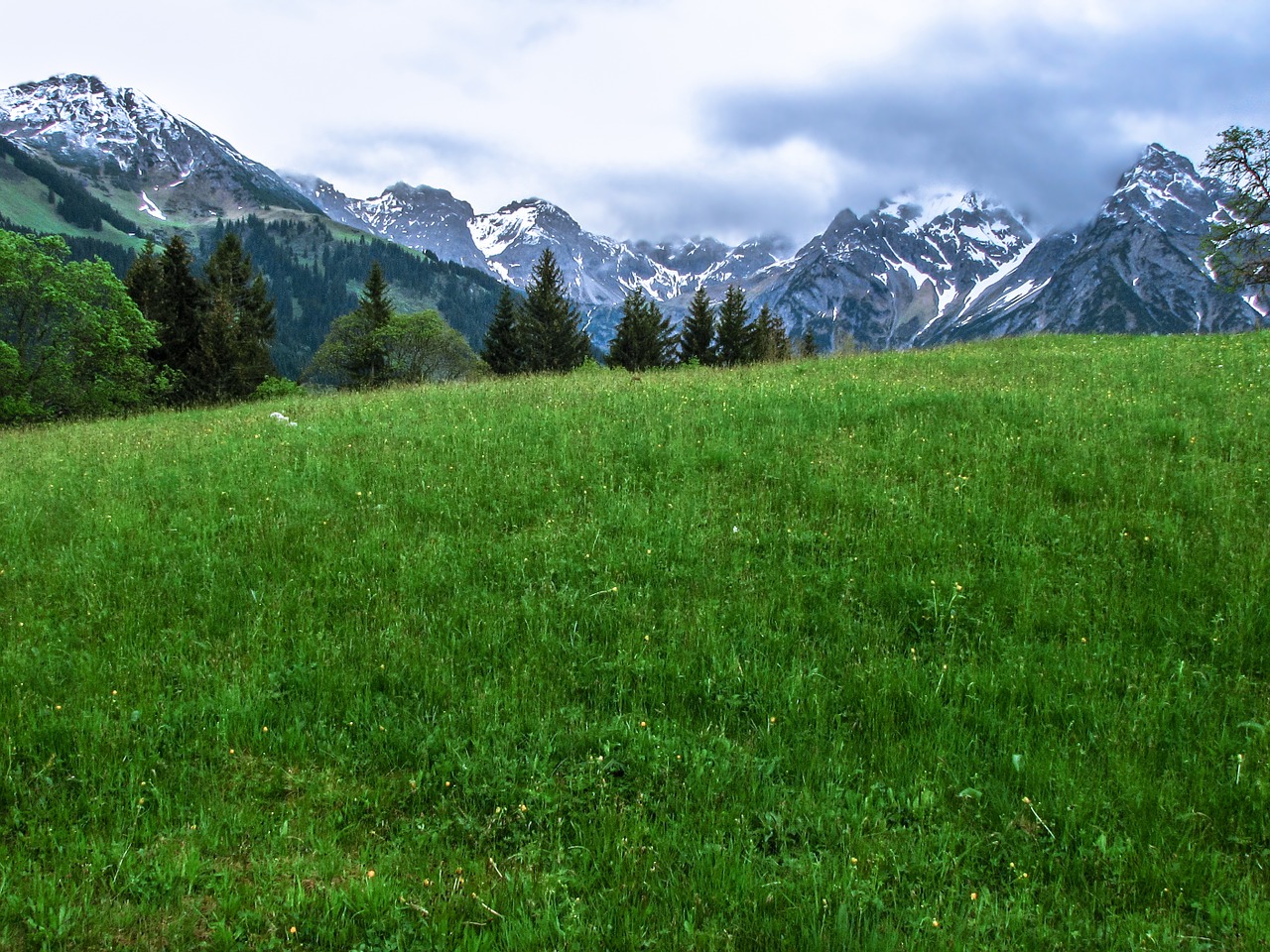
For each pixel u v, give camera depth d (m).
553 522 7.15
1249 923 3.00
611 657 5.00
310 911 3.14
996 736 4.20
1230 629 4.86
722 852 3.40
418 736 4.25
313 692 4.65
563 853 3.48
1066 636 5.09
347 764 4.10
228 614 5.57
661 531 6.78
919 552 6.20
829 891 3.16
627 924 3.05
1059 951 2.99
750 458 8.66
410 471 8.73
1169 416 9.25
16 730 4.19
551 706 4.52
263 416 14.44
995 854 3.48
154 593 5.88
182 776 3.93
